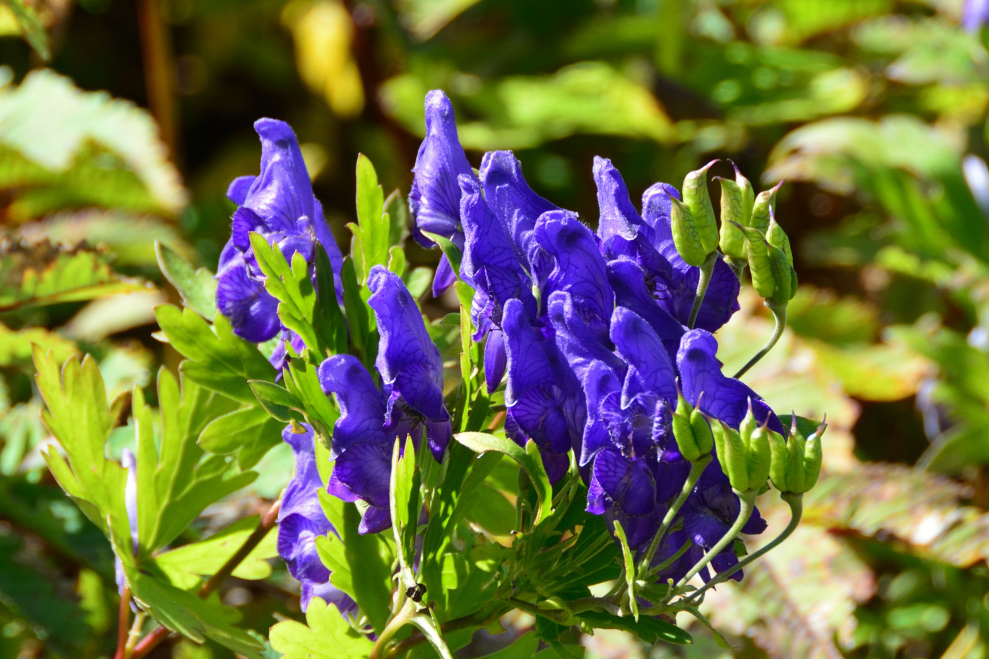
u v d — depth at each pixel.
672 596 0.61
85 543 0.81
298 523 0.65
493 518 0.68
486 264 0.62
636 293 0.62
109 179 1.18
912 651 1.00
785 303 0.61
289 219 0.64
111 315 1.27
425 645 0.64
